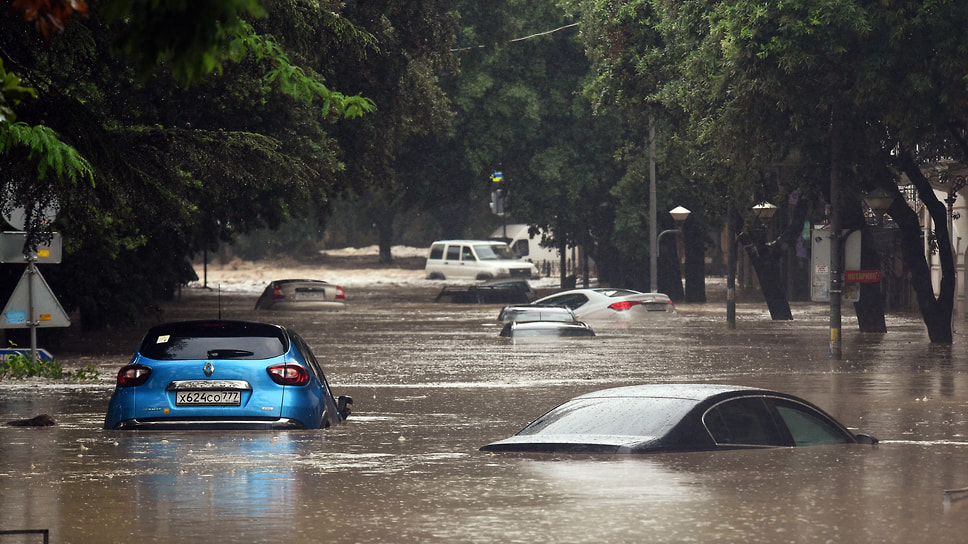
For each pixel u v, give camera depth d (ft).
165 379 110.83
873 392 152.66
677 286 470.39
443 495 72.23
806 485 72.59
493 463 83.92
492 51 419.33
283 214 256.32
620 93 295.48
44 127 79.36
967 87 198.70
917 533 59.11
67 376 176.76
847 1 197.26
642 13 290.97
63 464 88.58
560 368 195.52
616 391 92.17
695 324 327.26
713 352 229.45
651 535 59.06
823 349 236.02
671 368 194.18
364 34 135.74
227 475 82.33
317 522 64.13
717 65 227.20
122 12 30.32
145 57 30.58
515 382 171.12
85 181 109.29
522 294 472.44
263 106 213.87
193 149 145.07
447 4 308.19
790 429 87.81
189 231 261.24
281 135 220.64
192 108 203.31
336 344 254.88
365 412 131.64
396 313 393.70
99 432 110.22
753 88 212.84
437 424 119.34
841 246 216.74
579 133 488.85
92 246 231.09
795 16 202.28
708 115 245.45
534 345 251.19
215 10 30.17
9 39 111.24
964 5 195.52
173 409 110.52
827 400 142.10
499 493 71.41
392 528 62.08
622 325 325.01
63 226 128.16
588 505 67.05
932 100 204.33
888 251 413.59
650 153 399.85
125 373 111.86
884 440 100.48
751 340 264.72
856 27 196.65
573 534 59.62
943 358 212.43
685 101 258.37
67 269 249.14
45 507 69.92
